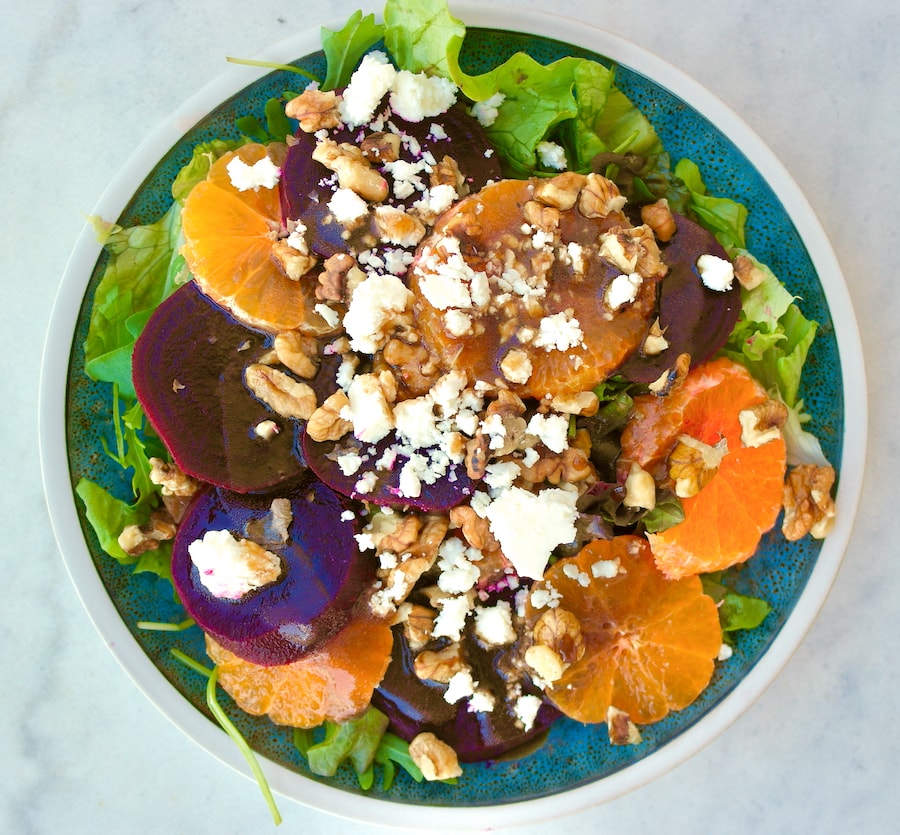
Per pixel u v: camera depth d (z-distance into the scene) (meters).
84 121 0.53
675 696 0.49
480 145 0.48
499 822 0.48
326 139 0.46
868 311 0.53
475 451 0.45
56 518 0.47
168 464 0.48
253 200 0.47
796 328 0.49
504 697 0.48
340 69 0.48
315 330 0.46
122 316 0.48
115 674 0.53
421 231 0.46
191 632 0.48
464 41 0.48
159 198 0.48
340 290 0.45
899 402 0.53
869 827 0.53
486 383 0.45
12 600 0.53
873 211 0.53
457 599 0.47
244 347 0.46
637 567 0.48
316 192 0.46
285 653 0.47
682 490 0.48
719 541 0.48
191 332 0.46
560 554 0.48
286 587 0.46
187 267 0.47
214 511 0.47
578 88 0.48
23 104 0.53
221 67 0.53
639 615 0.48
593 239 0.46
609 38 0.48
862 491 0.53
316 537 0.46
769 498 0.48
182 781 0.53
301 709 0.48
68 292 0.47
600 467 0.48
